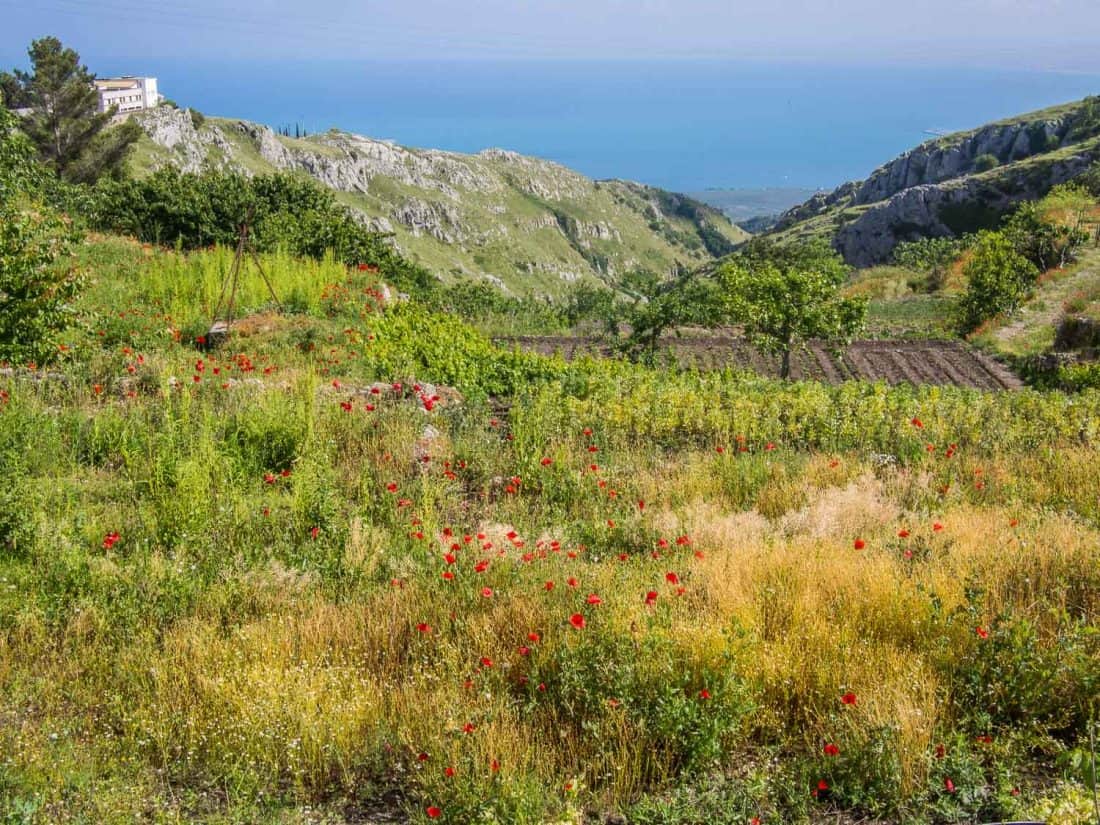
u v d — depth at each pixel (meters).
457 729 4.54
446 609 6.18
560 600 6.20
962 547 7.11
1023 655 4.97
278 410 10.10
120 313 14.77
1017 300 32.00
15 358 10.58
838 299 21.78
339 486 8.98
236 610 6.41
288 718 4.86
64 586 6.43
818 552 7.07
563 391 12.92
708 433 11.65
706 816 4.14
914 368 25.83
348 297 17.92
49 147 46.16
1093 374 22.91
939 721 4.77
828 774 4.43
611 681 5.04
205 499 7.88
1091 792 3.60
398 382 11.98
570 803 3.97
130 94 158.50
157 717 4.94
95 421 9.43
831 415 11.91
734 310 22.44
